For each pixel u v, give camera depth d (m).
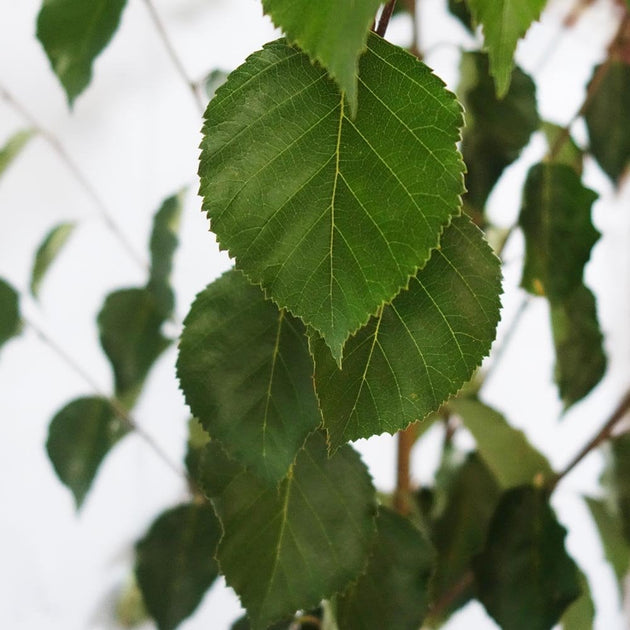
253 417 0.36
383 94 0.30
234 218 0.30
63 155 0.63
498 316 0.32
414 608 0.42
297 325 0.37
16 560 0.79
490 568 0.47
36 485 0.79
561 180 0.47
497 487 0.56
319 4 0.28
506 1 0.31
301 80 0.31
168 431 0.79
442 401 0.32
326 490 0.38
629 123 0.52
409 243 0.30
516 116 0.47
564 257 0.47
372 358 0.32
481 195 0.47
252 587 0.37
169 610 0.52
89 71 0.44
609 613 0.76
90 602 0.79
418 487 0.60
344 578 0.38
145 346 0.58
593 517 0.58
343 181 0.30
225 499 0.37
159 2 0.74
